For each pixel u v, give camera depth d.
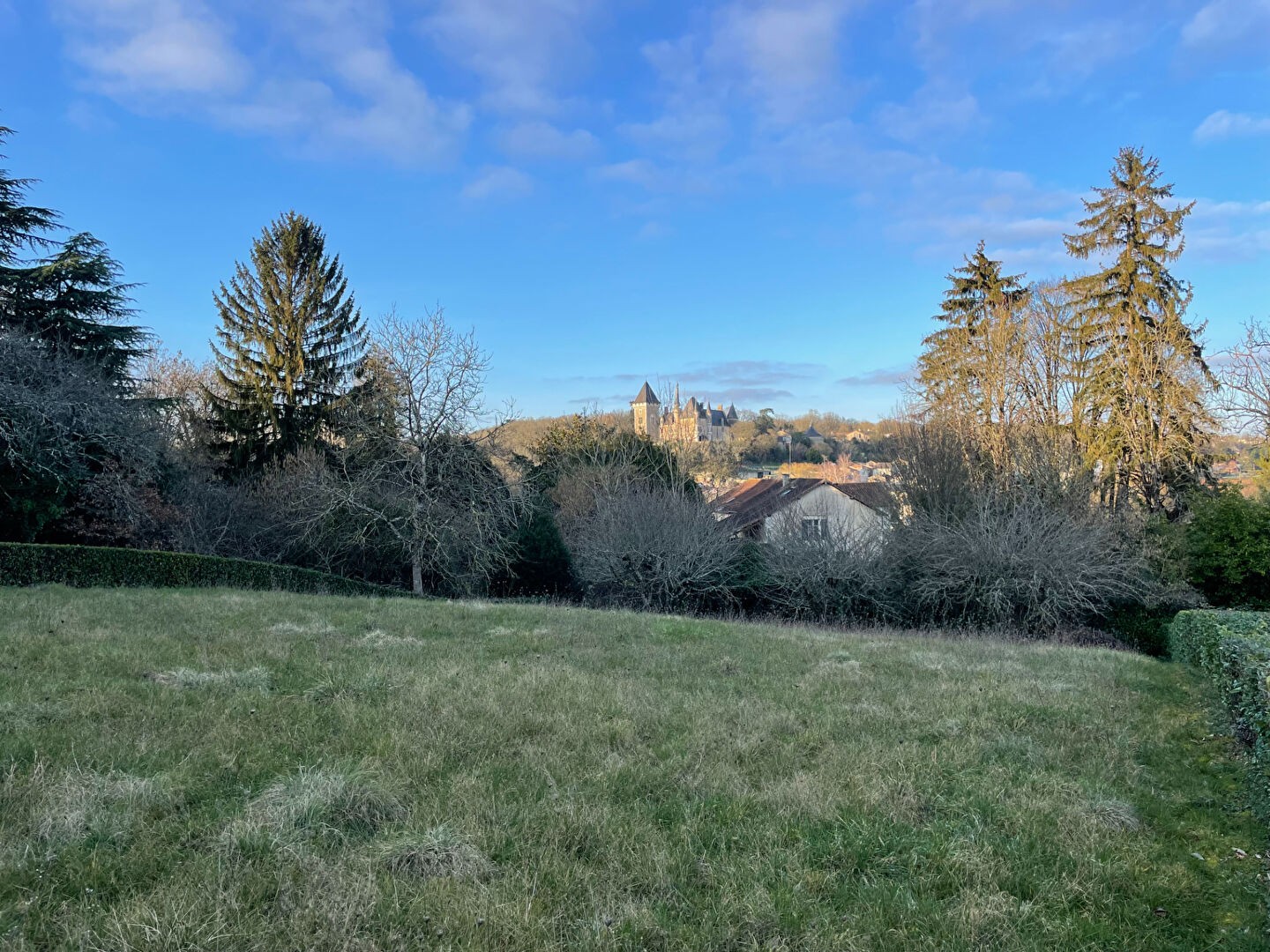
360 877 3.63
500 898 3.55
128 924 3.11
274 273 30.38
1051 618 21.14
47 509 18.20
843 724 6.91
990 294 33.97
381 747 5.47
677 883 3.87
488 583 25.97
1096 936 3.56
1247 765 6.09
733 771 5.46
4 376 17.44
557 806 4.66
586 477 34.12
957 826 4.70
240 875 3.59
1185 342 26.78
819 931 3.45
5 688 6.24
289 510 24.03
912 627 22.92
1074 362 29.69
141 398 23.00
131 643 8.41
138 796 4.31
